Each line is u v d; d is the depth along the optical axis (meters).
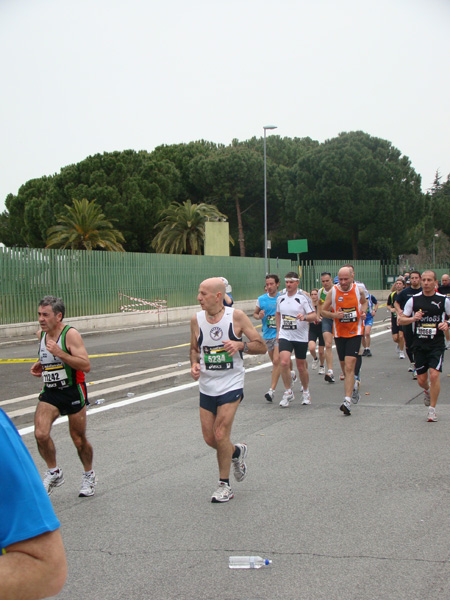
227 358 5.97
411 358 12.50
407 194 57.44
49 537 1.88
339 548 4.64
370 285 49.72
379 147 57.72
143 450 7.81
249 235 64.25
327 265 47.22
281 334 10.42
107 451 7.81
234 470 6.16
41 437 5.92
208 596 3.95
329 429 8.66
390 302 16.36
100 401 11.16
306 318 10.23
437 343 9.16
